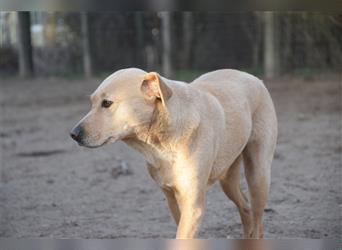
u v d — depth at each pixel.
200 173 7.31
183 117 7.20
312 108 18.94
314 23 22.91
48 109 21.70
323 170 12.76
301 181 12.08
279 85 22.39
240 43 25.45
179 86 7.45
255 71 24.78
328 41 23.08
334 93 20.58
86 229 9.88
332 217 10.05
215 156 7.70
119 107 7.01
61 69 28.50
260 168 8.61
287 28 23.61
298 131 16.41
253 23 25.03
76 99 23.14
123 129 7.06
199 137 7.34
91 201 11.52
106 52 27.92
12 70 28.78
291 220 9.98
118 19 27.69
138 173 13.37
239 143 8.17
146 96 7.09
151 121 7.12
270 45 23.70
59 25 28.55
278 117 18.14
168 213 10.70
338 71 23.17
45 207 11.23
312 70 23.52
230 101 8.14
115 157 14.96
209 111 7.62
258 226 8.71
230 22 25.48
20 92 24.83
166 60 25.50
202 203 7.40
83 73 28.42
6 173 13.84
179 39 26.23
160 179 7.41
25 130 18.69
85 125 6.97
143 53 27.62
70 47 28.53
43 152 15.81
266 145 8.69
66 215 10.70
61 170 13.95
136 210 10.89
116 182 12.75
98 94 7.09
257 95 8.68
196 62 26.17
